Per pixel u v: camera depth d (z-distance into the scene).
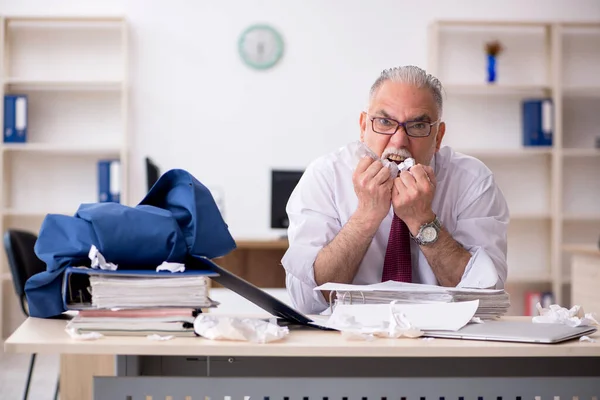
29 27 5.54
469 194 2.00
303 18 5.61
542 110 5.49
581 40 5.73
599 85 5.72
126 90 5.38
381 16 5.63
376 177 1.81
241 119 5.60
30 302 1.41
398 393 1.30
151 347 1.20
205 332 1.25
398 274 1.88
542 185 5.77
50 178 5.58
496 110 5.71
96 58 5.57
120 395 1.27
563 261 5.78
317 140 5.62
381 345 1.23
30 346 1.20
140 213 1.37
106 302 1.29
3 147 5.29
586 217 5.51
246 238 4.71
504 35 5.70
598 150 5.45
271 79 5.60
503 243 1.96
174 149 5.57
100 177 5.32
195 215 1.39
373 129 1.88
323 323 1.44
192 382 1.28
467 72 5.69
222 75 5.59
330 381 1.29
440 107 1.91
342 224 1.99
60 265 1.36
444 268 1.83
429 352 1.22
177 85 5.57
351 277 1.89
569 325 1.43
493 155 5.75
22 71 5.54
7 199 5.54
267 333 1.25
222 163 5.59
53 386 3.85
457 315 1.38
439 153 2.04
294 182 4.85
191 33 5.57
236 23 5.59
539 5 5.70
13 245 2.43
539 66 5.72
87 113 5.57
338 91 5.62
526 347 1.24
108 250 1.33
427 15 5.65
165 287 1.30
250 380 1.28
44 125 5.56
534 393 1.33
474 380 1.32
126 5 5.57
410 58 5.64
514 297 5.75
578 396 1.33
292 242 1.94
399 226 1.90
